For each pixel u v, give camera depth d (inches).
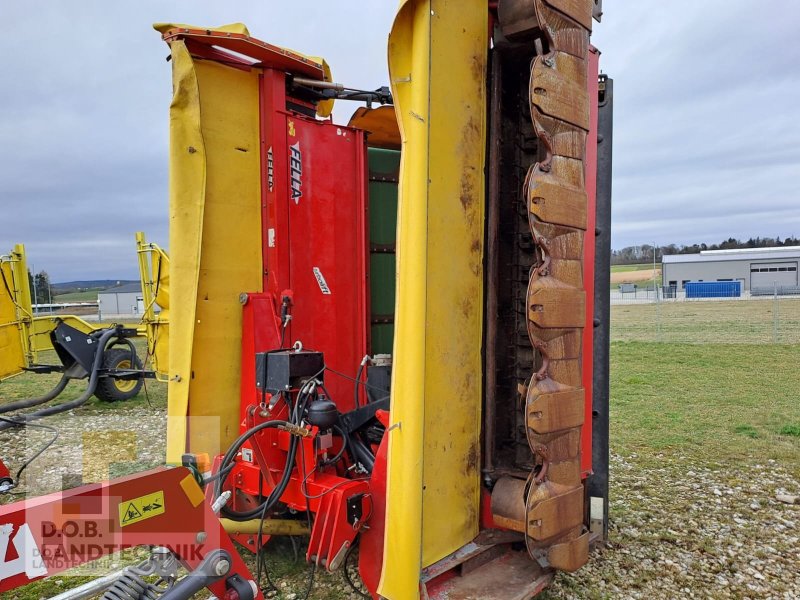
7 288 337.1
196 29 123.7
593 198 118.3
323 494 101.7
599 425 127.9
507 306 110.6
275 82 138.4
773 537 148.1
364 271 154.3
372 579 100.9
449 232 93.1
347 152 152.0
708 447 230.8
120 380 344.2
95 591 89.3
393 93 88.0
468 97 96.0
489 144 103.0
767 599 119.2
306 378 113.9
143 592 74.6
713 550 140.3
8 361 335.6
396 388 86.6
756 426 263.3
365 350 153.8
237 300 134.3
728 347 566.3
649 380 386.9
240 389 133.3
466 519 98.1
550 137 93.5
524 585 94.8
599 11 118.6
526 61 106.3
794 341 609.9
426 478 89.5
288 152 139.7
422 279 86.4
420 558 85.5
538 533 90.4
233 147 135.0
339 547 97.7
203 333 128.7
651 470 202.8
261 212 139.6
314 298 143.6
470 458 99.1
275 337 132.4
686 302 1514.5
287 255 138.3
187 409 125.9
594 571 129.1
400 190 87.4
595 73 118.4
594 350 127.9
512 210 110.6
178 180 126.3
